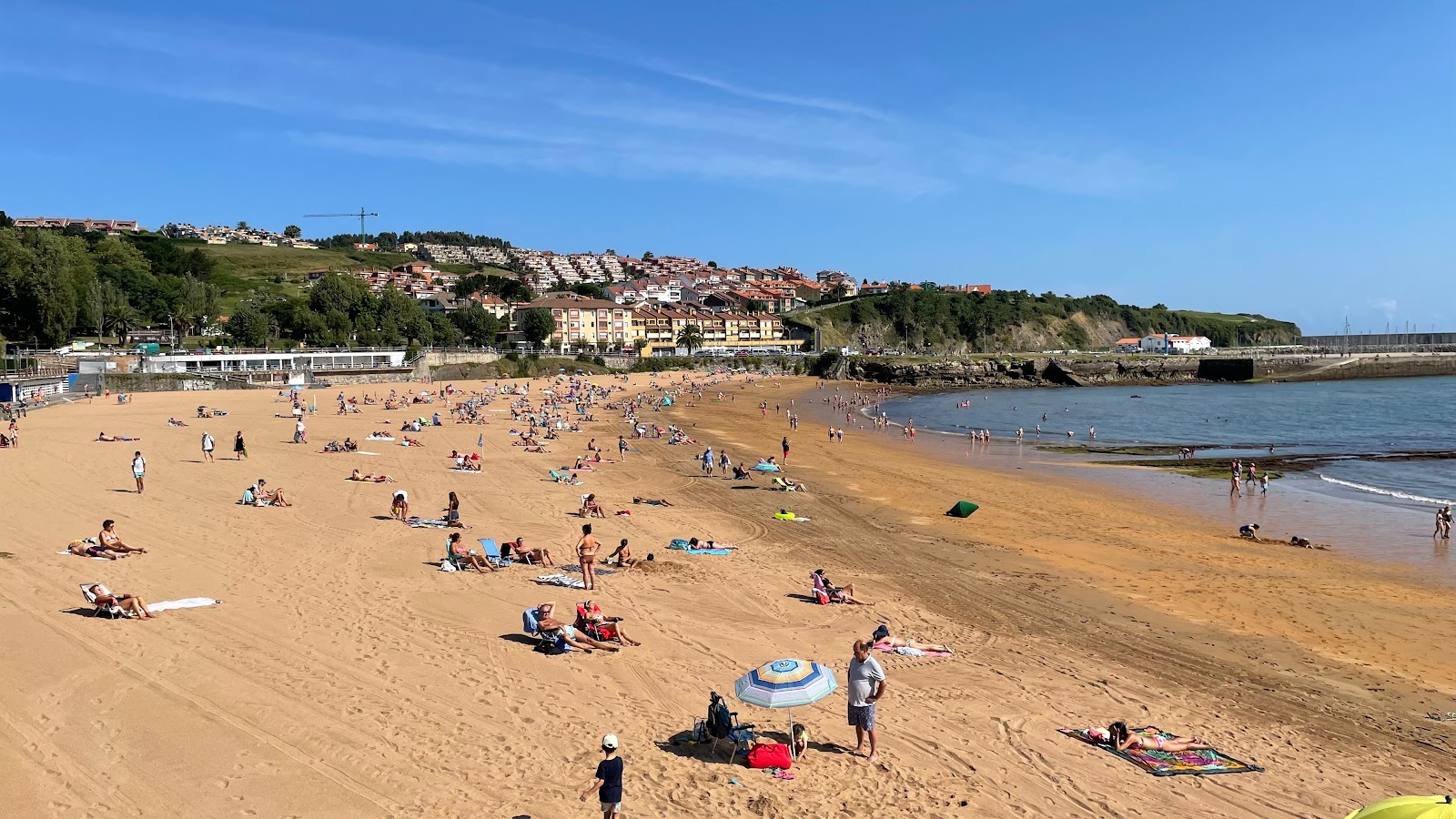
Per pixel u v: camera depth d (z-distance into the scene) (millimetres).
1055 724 15250
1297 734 15328
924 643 19328
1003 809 12242
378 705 14422
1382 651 20219
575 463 47062
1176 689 17312
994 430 82250
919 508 37969
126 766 12086
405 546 25844
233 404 84250
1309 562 29281
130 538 25422
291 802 11383
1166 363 187750
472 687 15398
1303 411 104688
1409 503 41594
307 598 20141
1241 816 12398
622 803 11648
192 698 14305
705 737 13602
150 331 141875
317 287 154125
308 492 34719
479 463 43750
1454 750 14883
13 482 34219
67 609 18500
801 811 11891
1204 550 30953
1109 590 24891
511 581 22484
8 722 13211
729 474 45562
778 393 134750
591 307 199500
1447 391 141000
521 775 12367
